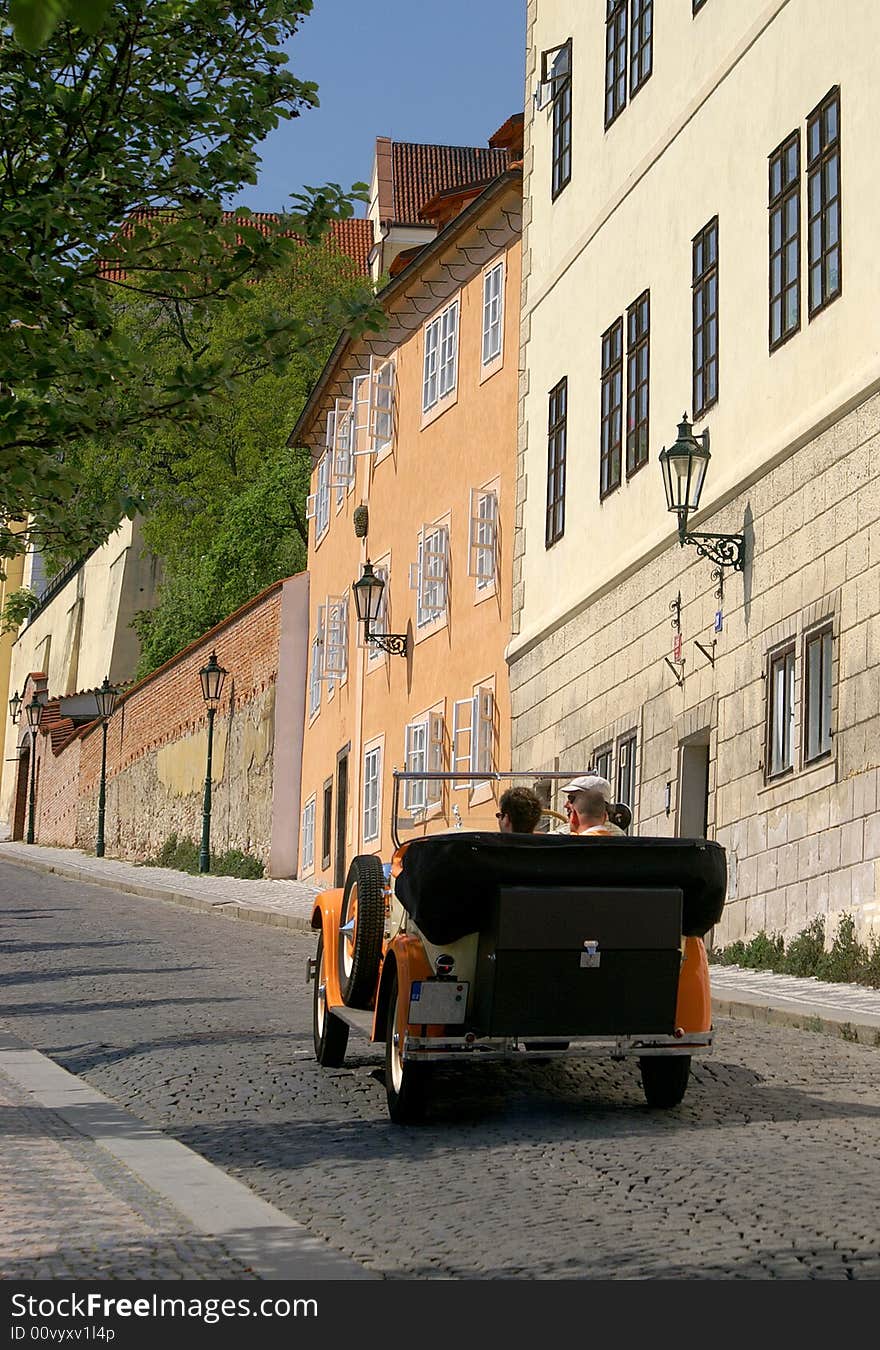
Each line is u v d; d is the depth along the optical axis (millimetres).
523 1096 10500
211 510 57969
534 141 28078
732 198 20359
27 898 34312
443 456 32344
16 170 10836
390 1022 9992
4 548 12188
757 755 18938
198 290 11211
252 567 53938
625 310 23719
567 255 26281
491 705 29031
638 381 23156
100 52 10812
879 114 16953
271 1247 6645
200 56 11172
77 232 10578
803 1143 8641
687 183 21750
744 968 18141
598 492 24516
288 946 23016
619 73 24359
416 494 33750
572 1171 8094
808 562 17922
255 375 11211
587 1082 10992
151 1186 7891
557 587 26156
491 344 30156
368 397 35938
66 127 10797
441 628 31797
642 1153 8484
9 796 95125
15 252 10273
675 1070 9844
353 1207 7477
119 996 16734
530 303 28016
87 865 50250
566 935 9438
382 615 35406
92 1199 7543
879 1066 11406
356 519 37125
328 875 38406
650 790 21906
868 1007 14055
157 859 49625
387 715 34594
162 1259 6438
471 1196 7594
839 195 17688
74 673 83750
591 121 25438
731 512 19875
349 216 11242
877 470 16516
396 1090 9688
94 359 10320
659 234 22625
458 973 9664
